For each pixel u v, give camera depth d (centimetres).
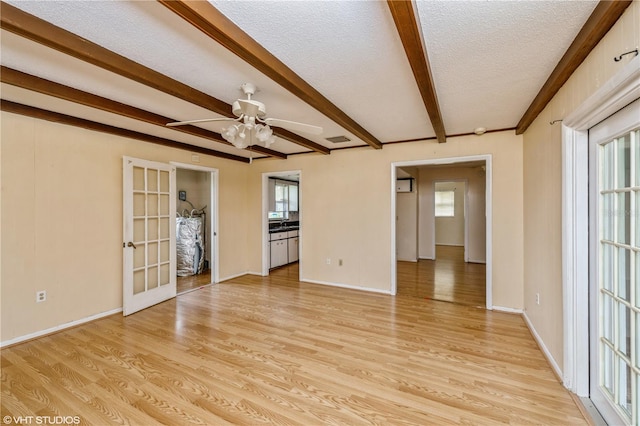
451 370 224
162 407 183
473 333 290
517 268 344
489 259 359
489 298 360
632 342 149
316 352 254
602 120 167
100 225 337
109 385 206
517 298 346
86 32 158
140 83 212
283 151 494
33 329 281
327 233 479
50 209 295
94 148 331
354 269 457
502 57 183
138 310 358
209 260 614
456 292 434
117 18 146
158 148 400
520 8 137
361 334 290
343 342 272
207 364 234
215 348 261
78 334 291
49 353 252
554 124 220
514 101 260
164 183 405
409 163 411
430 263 654
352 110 284
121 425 168
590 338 186
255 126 248
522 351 253
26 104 263
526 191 321
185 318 335
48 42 151
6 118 265
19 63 191
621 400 160
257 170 552
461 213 909
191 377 216
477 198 656
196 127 342
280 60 187
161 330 301
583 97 170
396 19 134
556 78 194
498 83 222
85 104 239
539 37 161
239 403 187
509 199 347
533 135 287
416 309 361
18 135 272
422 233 712
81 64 194
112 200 349
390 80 217
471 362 235
